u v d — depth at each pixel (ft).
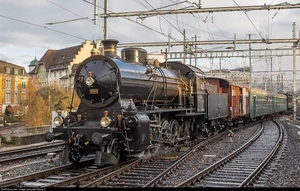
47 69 279.28
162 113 44.21
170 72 49.39
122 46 78.43
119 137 34.60
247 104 99.25
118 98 35.14
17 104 216.74
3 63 217.15
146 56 43.47
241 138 63.41
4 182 26.25
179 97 49.70
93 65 36.50
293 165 36.35
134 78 37.52
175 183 27.94
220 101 68.13
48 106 143.43
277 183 28.32
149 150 40.34
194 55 94.73
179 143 51.49
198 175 29.17
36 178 29.53
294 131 77.25
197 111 54.19
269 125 98.32
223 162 36.88
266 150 47.78
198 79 55.52
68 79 245.86
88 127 34.32
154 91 42.04
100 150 33.22
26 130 81.00
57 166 36.24
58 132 34.91
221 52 93.91
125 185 27.04
